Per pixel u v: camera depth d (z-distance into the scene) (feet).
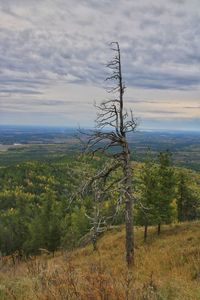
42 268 29.27
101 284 21.30
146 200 115.14
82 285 22.91
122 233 135.74
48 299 20.67
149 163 117.29
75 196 64.49
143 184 115.65
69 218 189.26
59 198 416.05
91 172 64.18
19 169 510.58
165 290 25.49
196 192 181.98
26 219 228.22
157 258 67.77
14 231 180.55
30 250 165.78
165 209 117.91
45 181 479.41
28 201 398.21
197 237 96.07
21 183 470.80
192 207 163.43
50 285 23.76
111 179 66.80
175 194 122.42
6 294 23.77
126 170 65.21
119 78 63.52
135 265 63.52
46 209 176.76
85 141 63.36
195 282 35.29
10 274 31.30
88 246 127.75
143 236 123.54
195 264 47.91
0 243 173.58
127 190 64.95
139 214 121.19
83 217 155.43
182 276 44.93
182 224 125.59
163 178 116.57
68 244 133.90
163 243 103.09
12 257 38.24
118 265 64.90
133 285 24.75
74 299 20.26
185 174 162.61
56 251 157.48
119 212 65.31
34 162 558.97
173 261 60.85
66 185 468.34
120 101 63.72
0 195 409.90
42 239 164.25
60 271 27.99
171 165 119.55
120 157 65.26
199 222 121.90
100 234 141.49
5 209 384.27
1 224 200.44
